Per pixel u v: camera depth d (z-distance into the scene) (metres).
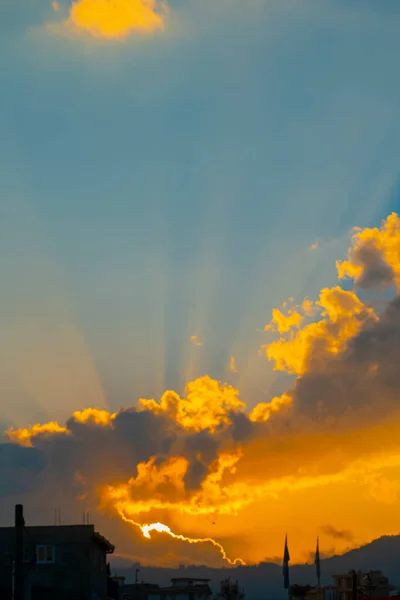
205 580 171.00
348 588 167.38
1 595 91.00
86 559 97.25
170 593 163.62
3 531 96.56
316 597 183.25
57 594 95.75
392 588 153.12
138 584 159.88
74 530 98.38
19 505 58.03
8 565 93.56
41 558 96.50
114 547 106.31
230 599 175.12
